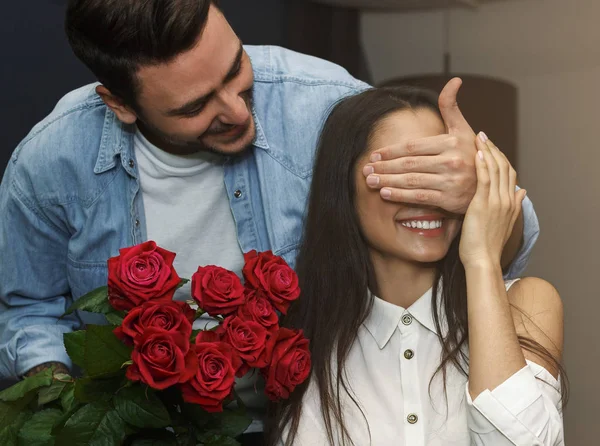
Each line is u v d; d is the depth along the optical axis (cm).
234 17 229
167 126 123
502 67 251
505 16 245
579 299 255
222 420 112
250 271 113
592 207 250
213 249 144
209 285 109
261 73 143
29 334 146
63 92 226
